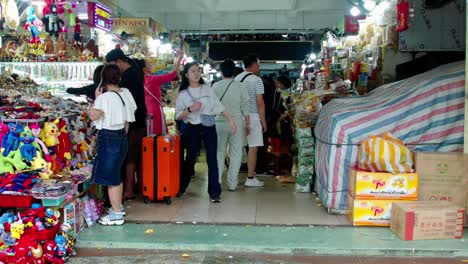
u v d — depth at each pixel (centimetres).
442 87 473
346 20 1011
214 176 536
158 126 608
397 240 408
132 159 538
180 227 446
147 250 404
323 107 574
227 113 538
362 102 516
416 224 407
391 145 442
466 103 436
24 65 627
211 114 531
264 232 431
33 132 409
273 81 717
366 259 383
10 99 471
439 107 468
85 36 833
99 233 429
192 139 536
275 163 714
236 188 613
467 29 425
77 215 426
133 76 526
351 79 797
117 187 450
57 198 391
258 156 718
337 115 481
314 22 1791
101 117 434
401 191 438
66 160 439
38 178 406
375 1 759
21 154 406
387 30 689
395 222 425
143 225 453
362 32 866
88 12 721
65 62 624
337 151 473
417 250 388
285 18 1791
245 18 1803
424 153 443
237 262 379
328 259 384
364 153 447
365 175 439
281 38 2125
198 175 702
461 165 440
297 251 394
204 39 2148
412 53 686
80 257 391
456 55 678
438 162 441
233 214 488
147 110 600
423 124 468
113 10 939
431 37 664
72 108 496
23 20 698
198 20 1819
